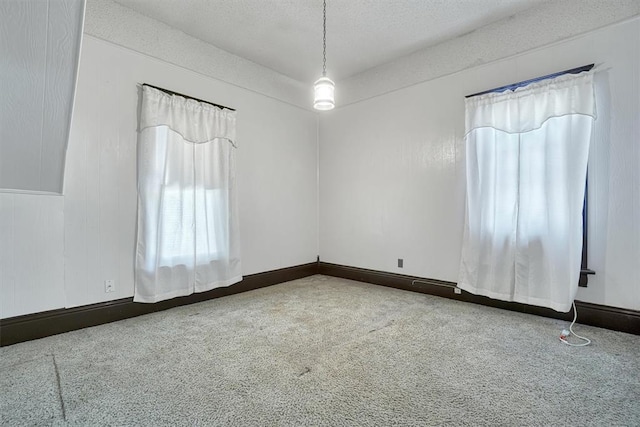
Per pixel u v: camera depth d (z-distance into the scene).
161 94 3.04
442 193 3.56
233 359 2.09
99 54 2.75
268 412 1.55
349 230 4.51
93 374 1.91
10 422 1.48
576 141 2.57
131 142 2.95
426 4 2.84
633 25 2.45
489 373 1.91
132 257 2.96
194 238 3.26
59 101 1.43
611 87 2.54
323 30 3.24
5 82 1.26
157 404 1.62
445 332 2.53
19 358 2.11
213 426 1.45
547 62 2.85
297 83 4.54
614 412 1.54
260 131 4.09
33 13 1.12
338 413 1.54
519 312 2.99
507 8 2.91
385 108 4.06
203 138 3.37
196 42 3.42
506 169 2.98
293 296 3.62
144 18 3.01
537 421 1.48
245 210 3.93
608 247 2.56
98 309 2.74
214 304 3.32
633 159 2.46
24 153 1.58
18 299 2.38
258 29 3.24
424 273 3.73
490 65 3.19
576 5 2.69
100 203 2.77
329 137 4.74
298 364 2.02
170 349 2.25
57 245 2.55
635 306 2.47
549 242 2.72
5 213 2.34
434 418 1.50
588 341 2.33
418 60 3.72
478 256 3.16
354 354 2.16
